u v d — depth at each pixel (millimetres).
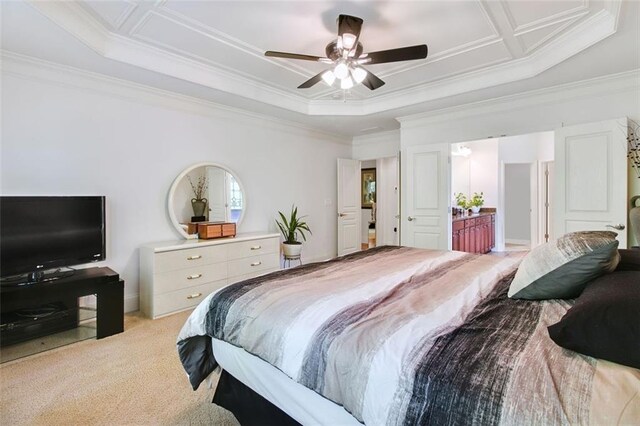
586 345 920
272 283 1734
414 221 4645
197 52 3045
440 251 2637
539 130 3709
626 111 3215
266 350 1344
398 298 1493
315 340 1206
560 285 1343
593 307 958
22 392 1962
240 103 4047
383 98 4324
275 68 3406
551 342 1011
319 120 4906
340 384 1082
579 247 1316
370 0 2232
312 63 3285
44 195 2873
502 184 6805
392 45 2863
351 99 4406
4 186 2699
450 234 4391
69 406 1831
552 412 744
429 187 4496
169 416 1753
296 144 5273
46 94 2881
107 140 3250
